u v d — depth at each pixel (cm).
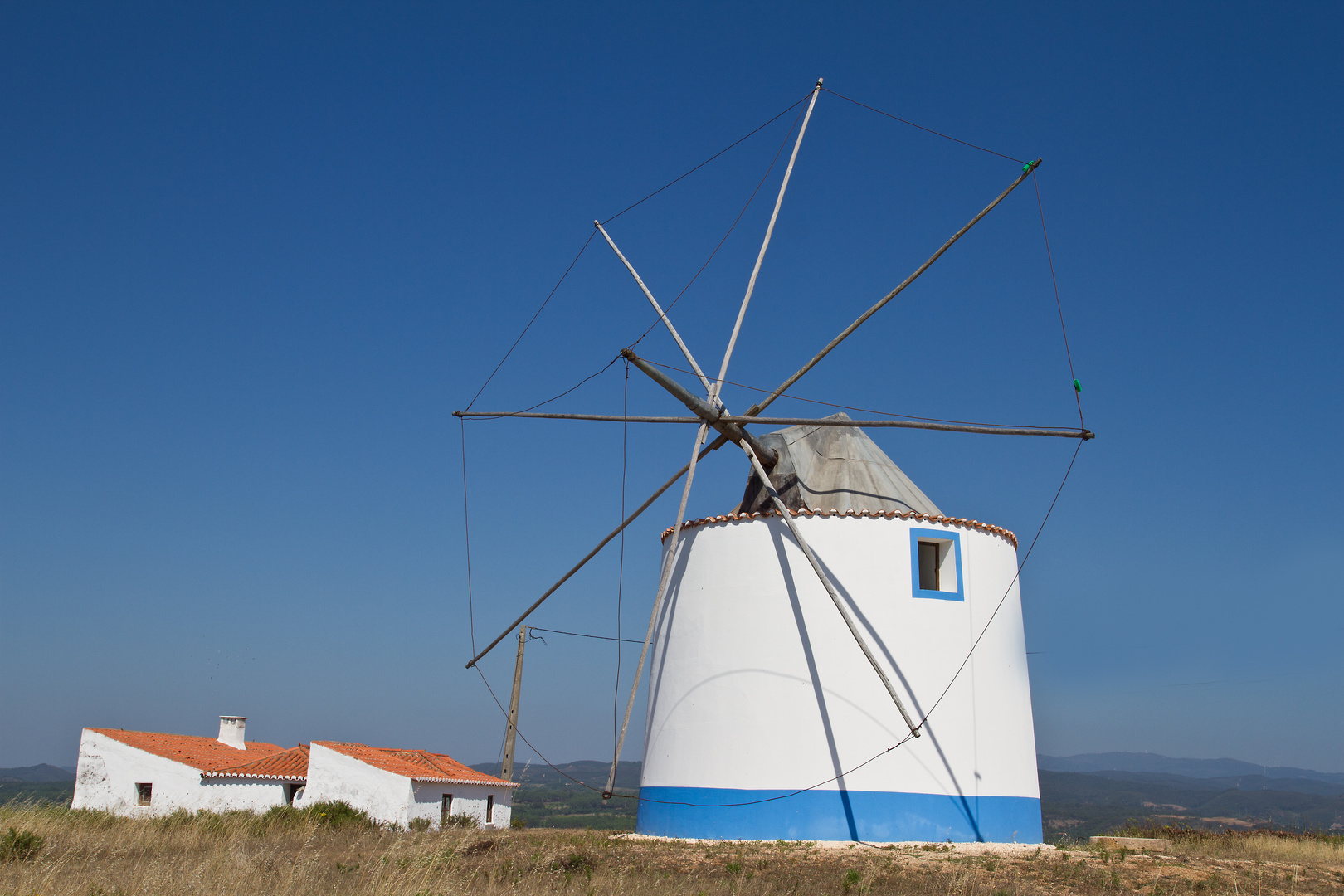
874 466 2058
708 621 1905
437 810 3659
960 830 1750
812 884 1402
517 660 3822
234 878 1413
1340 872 1572
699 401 1859
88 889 1358
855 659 1792
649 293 2072
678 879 1465
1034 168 1709
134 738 3906
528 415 2017
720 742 1823
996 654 1891
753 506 2027
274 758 3975
